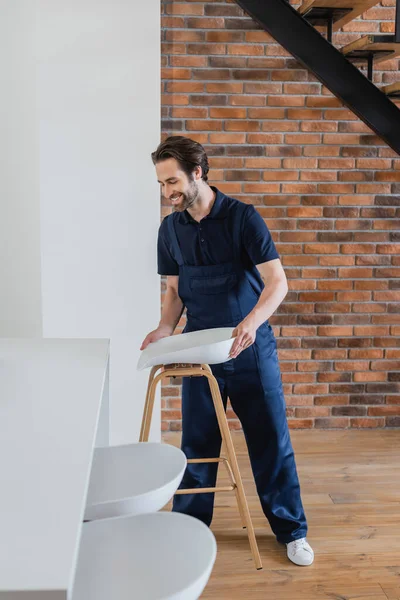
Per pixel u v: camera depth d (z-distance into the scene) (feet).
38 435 3.86
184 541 3.91
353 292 12.23
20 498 3.00
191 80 11.43
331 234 12.04
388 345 12.39
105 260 9.76
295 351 12.32
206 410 7.97
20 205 10.96
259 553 8.15
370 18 11.69
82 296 9.80
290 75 11.52
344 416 12.55
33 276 11.21
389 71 11.77
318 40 10.62
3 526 2.73
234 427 12.39
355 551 8.21
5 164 10.82
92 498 4.45
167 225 7.73
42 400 4.59
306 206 11.94
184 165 6.99
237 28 11.34
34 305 11.30
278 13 10.50
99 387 4.94
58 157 9.49
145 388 10.14
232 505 9.48
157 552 3.79
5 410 4.36
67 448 3.64
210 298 7.66
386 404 12.56
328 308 12.24
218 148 11.67
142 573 3.58
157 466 4.98
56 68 9.32
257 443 8.02
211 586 7.41
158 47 9.38
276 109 11.61
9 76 10.58
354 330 12.32
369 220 12.05
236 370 7.71
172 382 12.17
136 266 9.81
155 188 9.67
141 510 4.26
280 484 8.01
